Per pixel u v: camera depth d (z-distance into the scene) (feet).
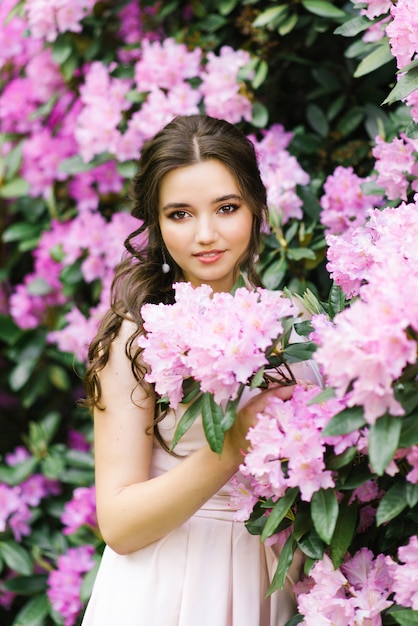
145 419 5.12
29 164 9.43
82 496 8.30
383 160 5.80
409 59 4.95
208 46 7.97
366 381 3.71
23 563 8.70
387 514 4.06
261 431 4.17
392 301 3.72
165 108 7.72
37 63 8.91
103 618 5.08
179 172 4.96
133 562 5.08
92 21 8.43
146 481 4.92
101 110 8.17
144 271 5.51
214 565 5.05
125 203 8.65
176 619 4.98
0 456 9.42
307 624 4.48
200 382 4.36
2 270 9.93
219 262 5.03
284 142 7.50
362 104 7.65
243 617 4.99
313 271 7.56
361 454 4.33
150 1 8.35
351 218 6.86
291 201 6.93
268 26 7.46
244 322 4.15
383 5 5.29
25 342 9.45
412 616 4.17
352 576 4.57
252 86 7.54
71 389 9.91
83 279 9.05
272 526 4.25
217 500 5.14
